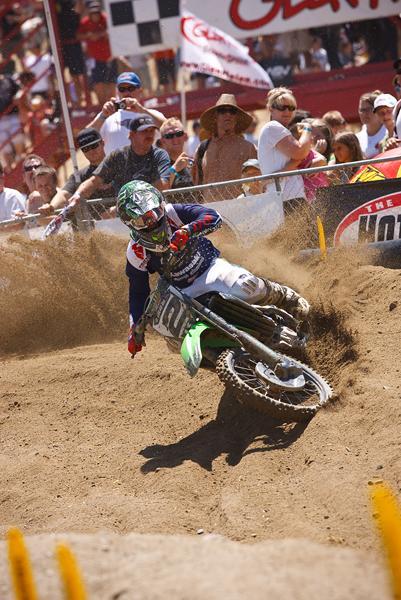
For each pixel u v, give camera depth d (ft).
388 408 34.45
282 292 40.45
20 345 58.13
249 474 33.86
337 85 95.14
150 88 100.83
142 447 39.27
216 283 38.37
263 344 37.22
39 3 95.61
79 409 44.16
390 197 54.08
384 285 45.03
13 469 38.19
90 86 94.02
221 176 62.95
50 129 94.32
